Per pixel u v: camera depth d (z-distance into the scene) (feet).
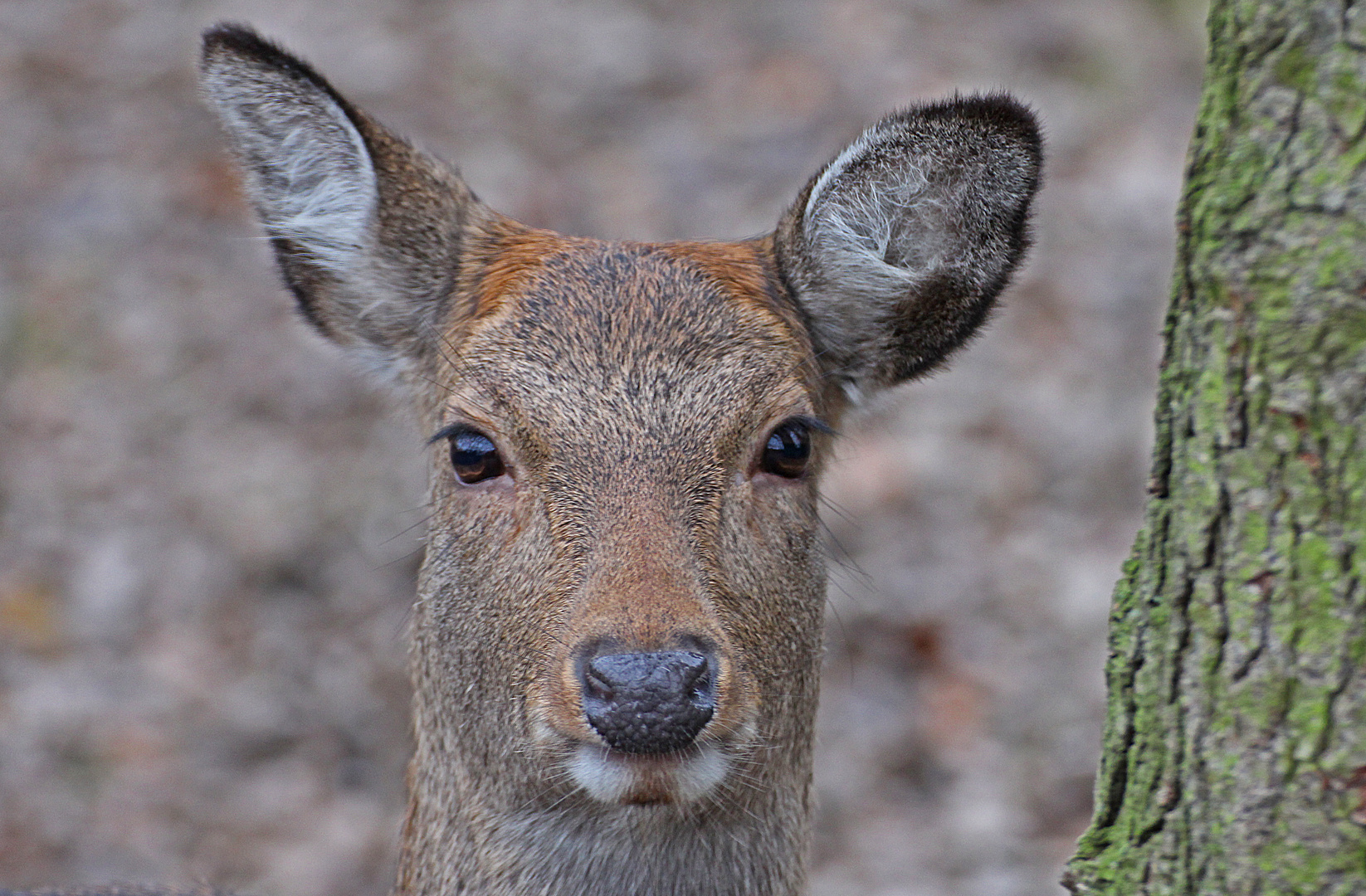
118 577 48.26
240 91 25.03
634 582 20.67
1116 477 50.55
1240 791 16.76
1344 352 15.71
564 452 21.90
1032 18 73.77
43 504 51.01
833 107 68.03
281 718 43.88
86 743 42.86
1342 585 15.92
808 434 23.25
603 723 20.15
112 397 55.16
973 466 50.75
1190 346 17.17
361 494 50.42
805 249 24.23
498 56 73.31
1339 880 16.10
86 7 77.00
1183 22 73.82
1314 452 16.01
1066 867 18.75
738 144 66.69
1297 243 15.90
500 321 22.99
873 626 45.73
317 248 25.81
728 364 22.49
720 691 20.57
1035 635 45.37
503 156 66.39
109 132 67.77
